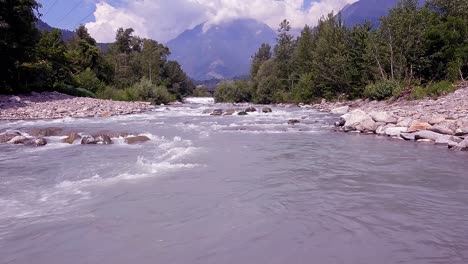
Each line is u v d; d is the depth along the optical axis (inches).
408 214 232.8
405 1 1338.6
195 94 4800.7
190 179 320.5
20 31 1344.7
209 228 208.7
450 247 183.6
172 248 182.7
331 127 776.3
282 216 228.7
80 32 2354.8
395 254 175.9
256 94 2679.6
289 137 623.5
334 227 210.5
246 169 364.2
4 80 1301.7
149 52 3324.3
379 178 329.4
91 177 327.3
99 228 208.5
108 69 2404.0
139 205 249.0
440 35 1234.6
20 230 206.1
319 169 366.6
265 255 175.0
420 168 370.9
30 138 570.3
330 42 1909.4
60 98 1396.4
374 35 1469.0
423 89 1088.2
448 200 262.8
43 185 300.7
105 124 837.8
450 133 553.9
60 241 191.3
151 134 632.4
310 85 1945.1
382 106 1112.2
